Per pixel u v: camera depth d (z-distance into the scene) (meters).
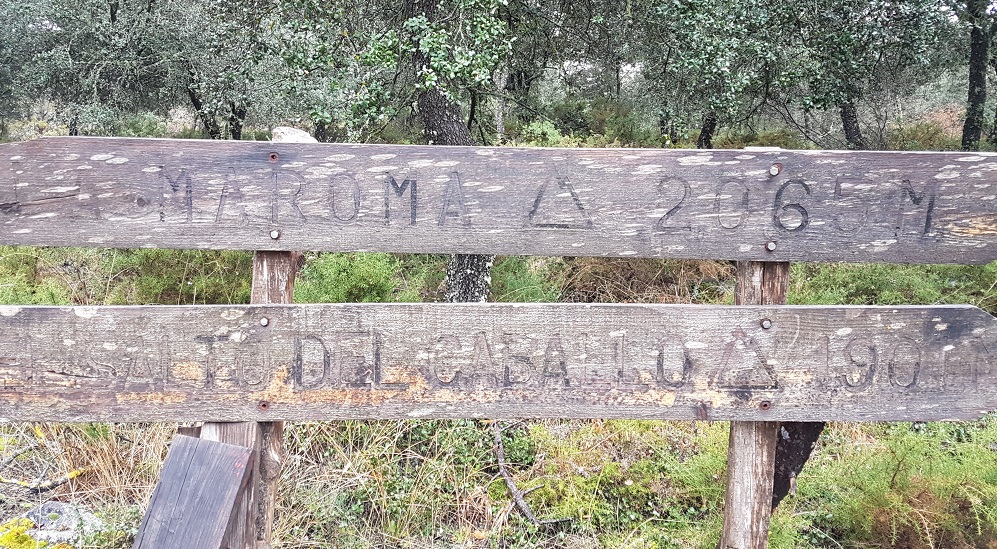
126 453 3.26
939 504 2.89
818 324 2.22
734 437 2.35
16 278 5.37
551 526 3.18
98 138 2.10
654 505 3.32
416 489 3.17
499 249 2.20
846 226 2.21
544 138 8.65
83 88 10.67
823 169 2.19
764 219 2.20
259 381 2.18
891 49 8.06
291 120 9.93
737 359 2.23
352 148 2.15
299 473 3.10
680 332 2.22
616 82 11.21
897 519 2.84
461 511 3.18
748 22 6.72
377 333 2.19
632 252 2.21
